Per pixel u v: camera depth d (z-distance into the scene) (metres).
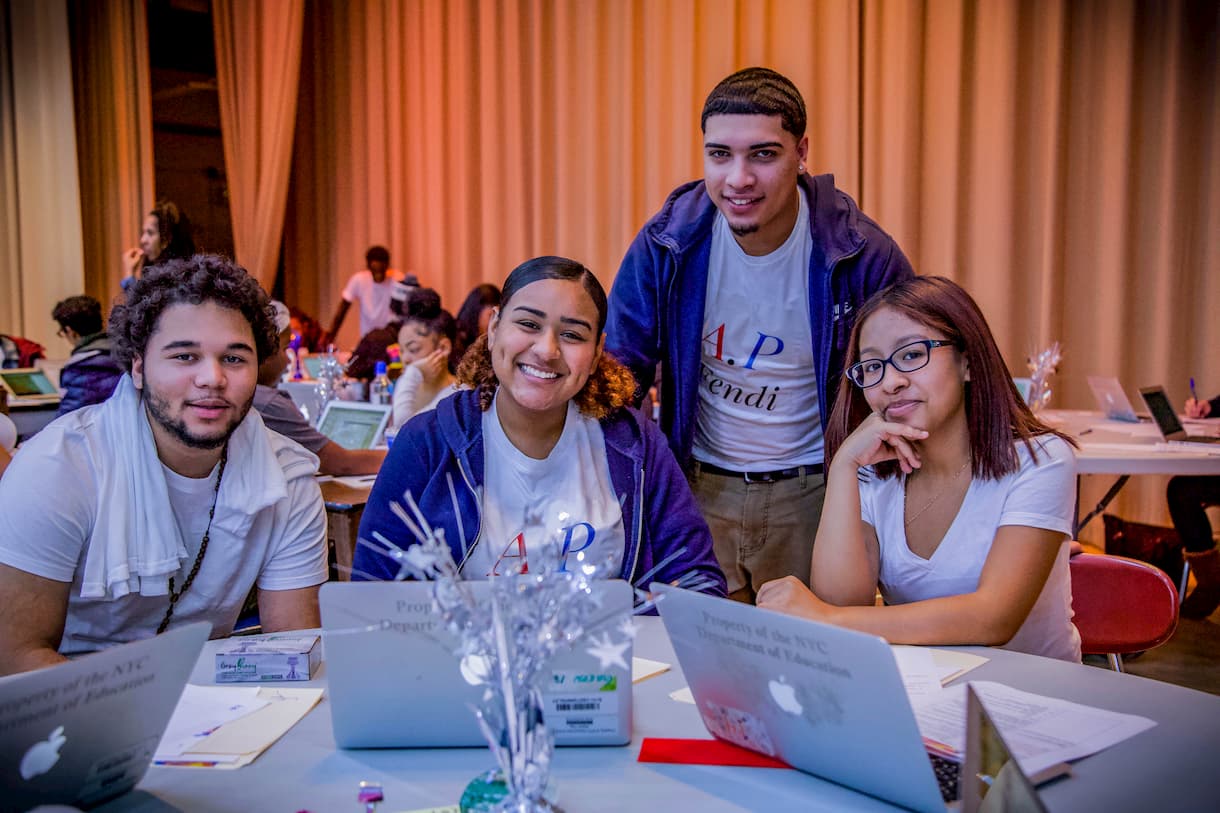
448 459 1.70
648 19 6.12
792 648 1.02
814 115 5.50
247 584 1.75
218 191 8.02
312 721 1.25
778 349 2.29
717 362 2.34
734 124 2.00
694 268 2.26
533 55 6.62
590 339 1.61
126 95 7.85
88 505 1.57
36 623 1.54
